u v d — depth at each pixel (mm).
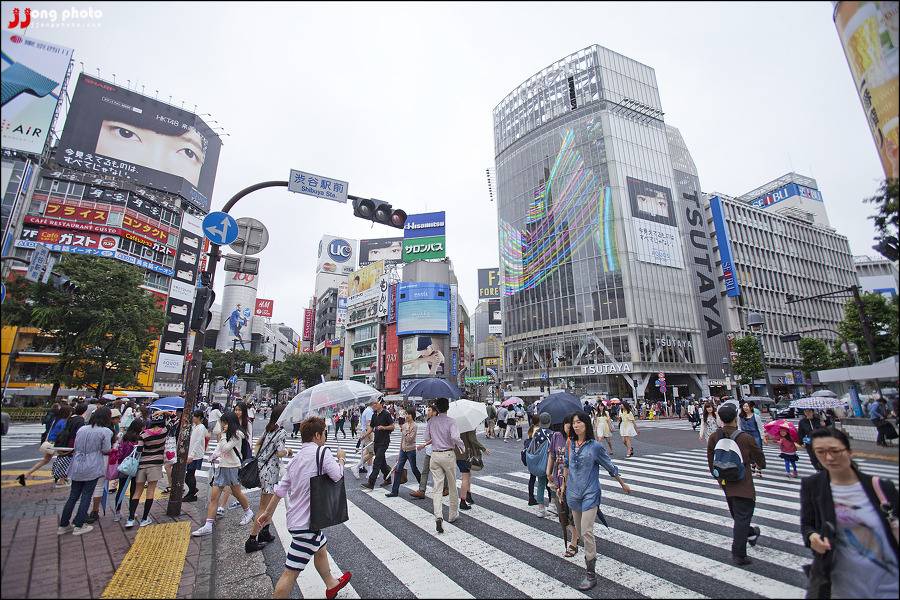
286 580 3502
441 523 5633
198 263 42625
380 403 9711
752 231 51250
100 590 3744
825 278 31000
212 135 45062
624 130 46781
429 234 57875
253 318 87688
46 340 19219
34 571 4152
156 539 5238
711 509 6414
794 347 47125
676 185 49656
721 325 46406
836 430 2773
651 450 13656
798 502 6609
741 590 3715
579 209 46156
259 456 5477
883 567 2490
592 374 41469
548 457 5691
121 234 34812
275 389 63781
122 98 38219
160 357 37938
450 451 6078
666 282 44094
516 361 49781
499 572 4309
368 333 61656
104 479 6242
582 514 4062
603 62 48781
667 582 3936
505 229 54406
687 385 43375
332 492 3682
